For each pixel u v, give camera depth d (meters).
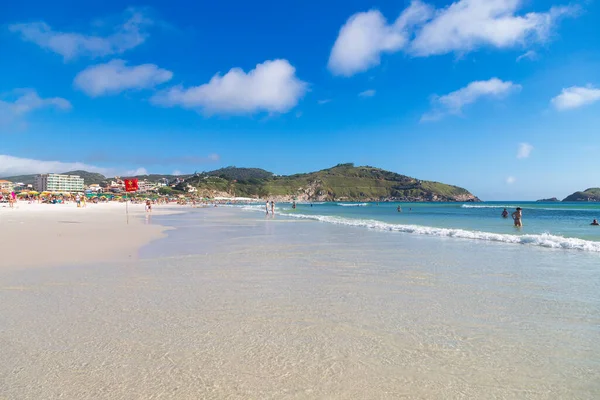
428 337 4.81
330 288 7.44
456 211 69.25
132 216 38.97
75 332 4.88
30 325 5.13
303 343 4.57
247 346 4.47
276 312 5.82
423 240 16.22
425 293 7.07
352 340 4.70
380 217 42.59
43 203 84.69
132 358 4.11
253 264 10.15
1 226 23.25
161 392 3.40
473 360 4.13
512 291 7.25
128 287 7.41
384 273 8.98
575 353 4.33
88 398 3.30
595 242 14.01
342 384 3.57
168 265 9.93
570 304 6.35
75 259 10.84
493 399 3.32
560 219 38.94
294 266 9.85
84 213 43.97
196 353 4.25
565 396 3.37
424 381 3.65
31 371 3.81
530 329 5.14
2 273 8.75
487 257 11.43
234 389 3.47
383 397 3.34
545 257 11.42
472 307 6.17
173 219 34.34
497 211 69.25
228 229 22.58
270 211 60.69
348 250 13.01
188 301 6.41
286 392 3.42
